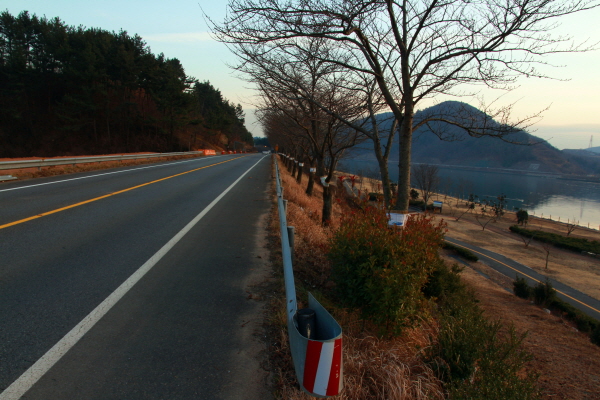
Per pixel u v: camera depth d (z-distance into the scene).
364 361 3.05
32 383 2.52
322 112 9.77
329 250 4.52
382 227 4.18
